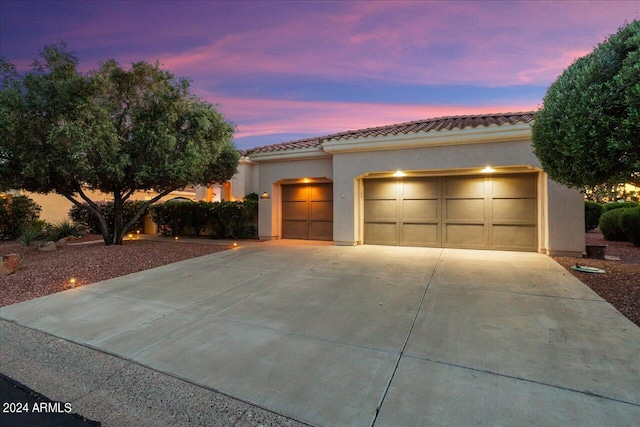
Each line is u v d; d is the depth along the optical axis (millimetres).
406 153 9625
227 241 12500
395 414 2482
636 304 4699
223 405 2713
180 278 6957
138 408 2752
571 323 4109
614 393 2652
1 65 7434
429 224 10367
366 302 5188
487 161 8656
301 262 8305
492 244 9648
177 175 9086
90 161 8078
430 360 3301
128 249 9898
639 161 4352
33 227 13234
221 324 4441
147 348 3789
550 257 8289
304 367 3244
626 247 10086
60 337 4191
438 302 5074
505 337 3770
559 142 5027
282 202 13211
